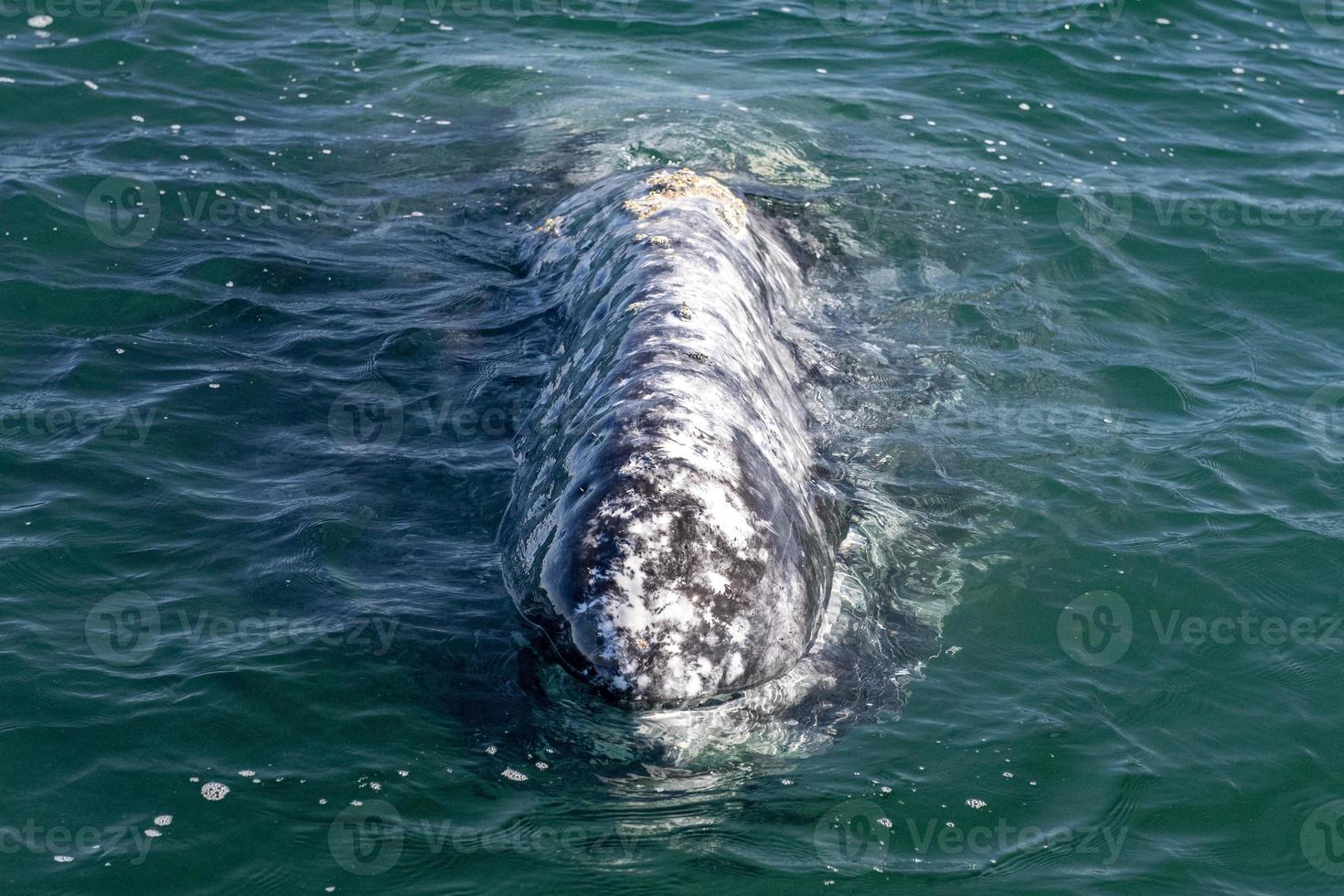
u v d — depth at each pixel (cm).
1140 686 1697
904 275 2616
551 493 1697
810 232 2652
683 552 1527
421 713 1576
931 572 1862
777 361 2053
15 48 3309
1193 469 2127
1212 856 1460
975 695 1672
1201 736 1623
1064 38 3719
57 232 2592
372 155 3066
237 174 2911
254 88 3309
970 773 1553
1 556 1773
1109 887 1412
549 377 2097
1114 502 2036
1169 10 3912
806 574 1655
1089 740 1609
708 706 1548
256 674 1612
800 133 3156
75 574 1766
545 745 1545
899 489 1995
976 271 2673
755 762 1550
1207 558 1928
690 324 1828
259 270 2561
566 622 1554
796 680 1614
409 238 2731
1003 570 1884
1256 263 2755
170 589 1756
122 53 3366
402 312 2452
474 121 3241
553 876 1396
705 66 3528
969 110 3344
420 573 1798
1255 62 3659
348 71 3438
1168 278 2703
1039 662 1731
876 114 3288
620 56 3575
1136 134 3281
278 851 1394
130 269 2512
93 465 1975
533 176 2936
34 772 1460
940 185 2975
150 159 2923
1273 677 1719
